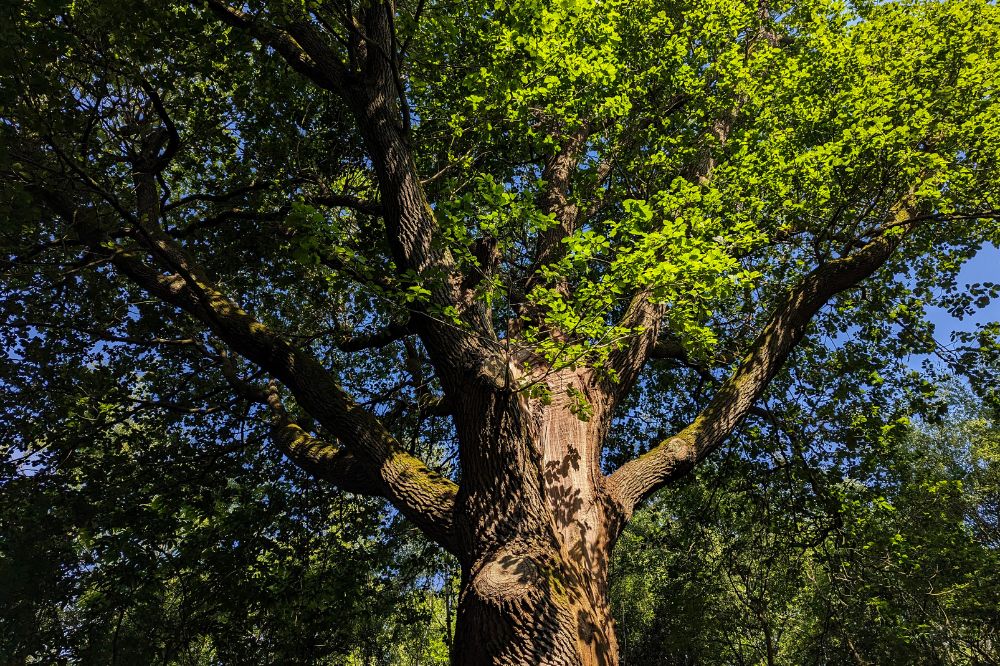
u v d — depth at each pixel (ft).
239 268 30.94
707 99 26.94
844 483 31.58
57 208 20.61
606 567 16.28
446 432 35.63
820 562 31.78
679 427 37.91
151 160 24.61
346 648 31.73
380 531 32.01
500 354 16.15
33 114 16.44
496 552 14.07
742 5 27.43
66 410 27.27
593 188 25.49
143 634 27.94
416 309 15.38
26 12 16.69
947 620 31.81
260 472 31.58
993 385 29.25
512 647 12.83
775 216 23.90
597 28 22.90
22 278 24.93
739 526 37.35
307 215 13.04
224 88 25.79
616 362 20.45
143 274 20.42
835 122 24.45
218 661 28.37
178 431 30.78
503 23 21.18
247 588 27.20
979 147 25.20
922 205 26.35
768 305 29.81
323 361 35.09
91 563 27.07
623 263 13.58
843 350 35.24
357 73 19.20
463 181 24.26
